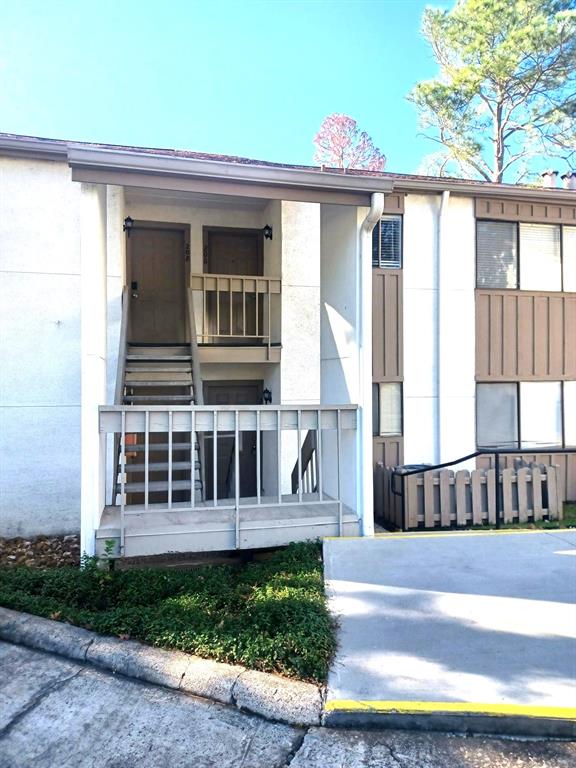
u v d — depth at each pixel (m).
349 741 2.40
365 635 3.17
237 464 4.52
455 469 7.86
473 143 20.94
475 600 3.63
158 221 8.23
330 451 5.72
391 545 4.66
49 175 6.47
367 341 5.00
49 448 6.48
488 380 8.00
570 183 8.76
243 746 2.37
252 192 4.46
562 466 8.25
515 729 2.42
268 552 4.86
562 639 3.12
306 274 7.79
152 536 4.28
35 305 6.44
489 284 8.04
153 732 2.48
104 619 3.36
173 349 7.39
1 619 3.51
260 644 2.93
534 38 17.59
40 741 2.43
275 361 7.73
